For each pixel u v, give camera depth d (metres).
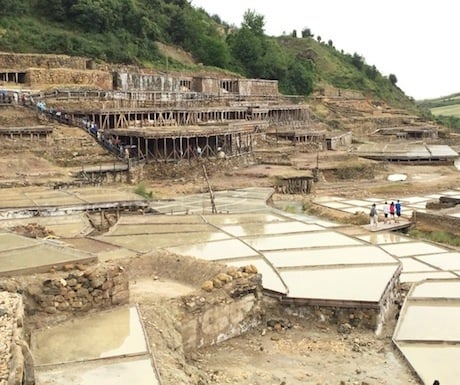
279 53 141.75
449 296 22.23
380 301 19.25
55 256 17.38
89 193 37.75
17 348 11.09
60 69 77.44
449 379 15.51
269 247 27.08
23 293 14.79
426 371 15.93
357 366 16.38
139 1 119.25
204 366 15.82
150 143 61.72
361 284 21.20
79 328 14.85
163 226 30.89
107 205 33.78
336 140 91.88
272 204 47.31
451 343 17.78
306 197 52.53
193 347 16.72
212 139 67.06
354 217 41.00
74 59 83.75
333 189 59.09
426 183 62.16
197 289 18.34
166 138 58.59
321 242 28.23
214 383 14.74
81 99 67.00
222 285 18.12
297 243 27.97
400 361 16.77
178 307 16.69
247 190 50.81
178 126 67.94
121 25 106.56
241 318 18.28
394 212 41.16
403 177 68.69
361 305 19.00
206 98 87.56
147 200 37.28
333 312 19.22
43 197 35.16
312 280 21.73
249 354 16.91
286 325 18.98
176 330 15.94
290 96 120.75
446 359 16.72
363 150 88.25
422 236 37.28
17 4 93.88
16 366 10.39
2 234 21.19
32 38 88.44
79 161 52.88
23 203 32.31
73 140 55.31
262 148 77.69
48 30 92.94
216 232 29.91
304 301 19.30
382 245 31.91
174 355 14.58
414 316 20.20
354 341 18.03
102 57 93.62
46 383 12.23
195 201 43.50
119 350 13.75
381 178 68.88
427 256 29.38
